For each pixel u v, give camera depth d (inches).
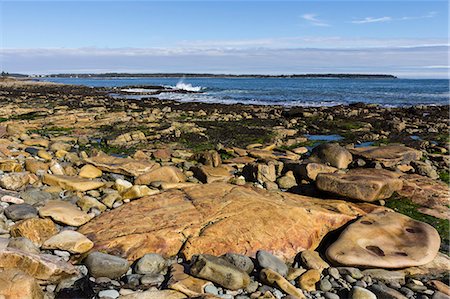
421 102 775.1
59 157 232.1
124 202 154.5
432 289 101.3
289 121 435.2
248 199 138.8
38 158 222.7
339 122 435.5
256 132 358.0
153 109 530.9
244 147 291.0
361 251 112.3
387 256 110.7
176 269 103.4
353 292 95.7
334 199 161.2
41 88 1210.0
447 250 124.7
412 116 494.9
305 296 97.5
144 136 319.6
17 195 148.6
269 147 289.1
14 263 93.9
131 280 99.5
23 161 205.9
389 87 1524.4
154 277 100.2
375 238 118.6
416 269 109.4
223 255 107.8
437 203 163.0
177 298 90.3
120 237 116.2
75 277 97.6
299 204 143.3
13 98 713.6
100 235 118.6
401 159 223.6
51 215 126.9
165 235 116.8
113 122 398.9
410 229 124.6
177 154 252.7
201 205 135.7
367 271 107.8
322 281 103.0
